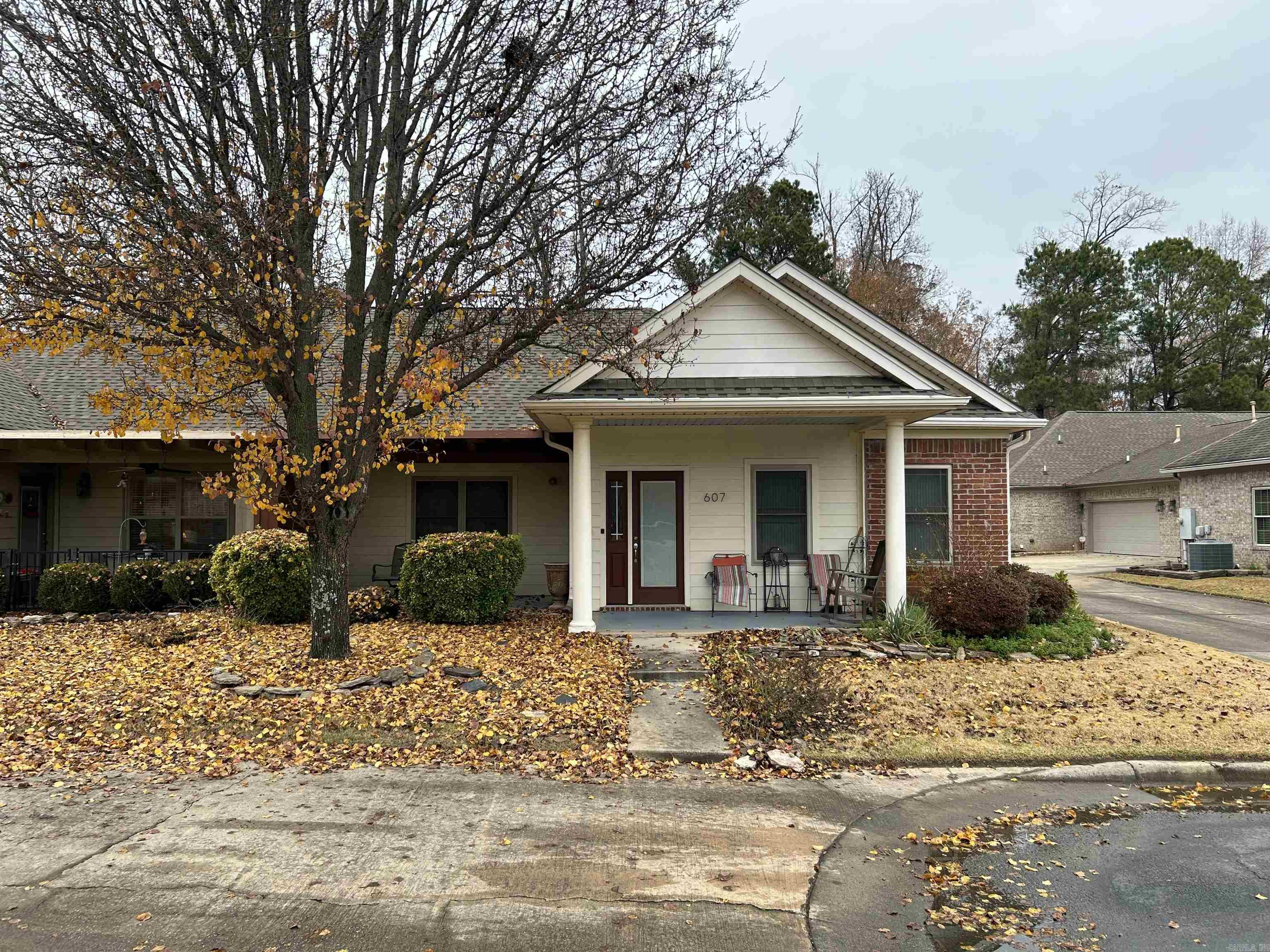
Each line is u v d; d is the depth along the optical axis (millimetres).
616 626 11234
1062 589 11141
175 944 3717
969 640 10141
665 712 7676
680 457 12758
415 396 8688
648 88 9102
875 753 6648
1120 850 5004
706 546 12703
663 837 5043
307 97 8508
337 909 4051
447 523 14820
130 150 7688
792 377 11625
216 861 4570
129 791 5645
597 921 3994
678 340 10672
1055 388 42719
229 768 6098
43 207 7562
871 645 9922
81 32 7738
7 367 14492
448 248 8828
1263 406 40750
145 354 7797
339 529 8938
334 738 6664
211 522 14250
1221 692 8422
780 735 7004
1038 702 7988
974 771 6414
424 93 8570
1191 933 3984
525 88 8586
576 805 5535
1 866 4488
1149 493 28750
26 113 7555
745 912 4133
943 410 10781
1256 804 5852
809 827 5273
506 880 4402
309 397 8797
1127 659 9836
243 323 7633
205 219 7391
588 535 10938
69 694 7688
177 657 9148
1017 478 33625
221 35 7871
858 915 4133
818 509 12742
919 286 39906
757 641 10125
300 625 11234
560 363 13625
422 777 6000
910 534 13156
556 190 9117
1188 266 46062
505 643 10070
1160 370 46750
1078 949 3824
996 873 4656
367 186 8844
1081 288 44812
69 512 14242
